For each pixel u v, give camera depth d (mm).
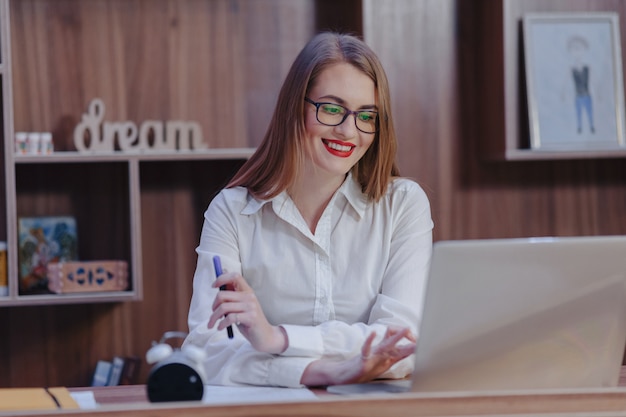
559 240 1442
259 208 2010
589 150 3510
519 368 1482
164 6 3523
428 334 1426
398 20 3582
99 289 3320
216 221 2029
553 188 3752
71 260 3426
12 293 3203
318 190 2029
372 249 2039
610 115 3631
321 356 1758
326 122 1919
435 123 3631
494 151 3559
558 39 3619
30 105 3443
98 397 1591
